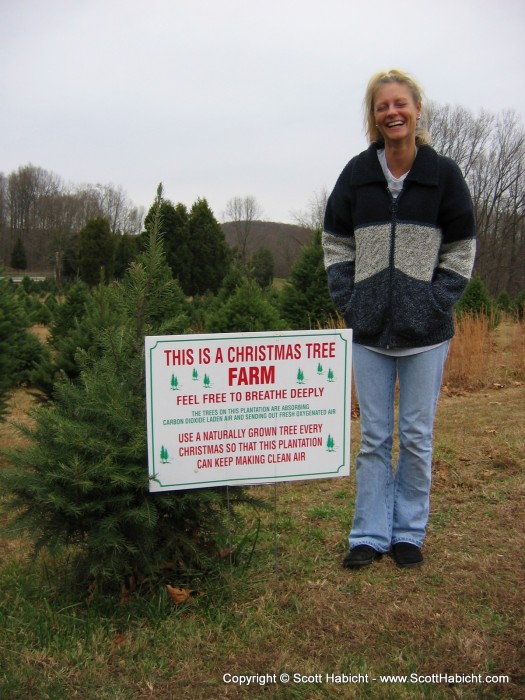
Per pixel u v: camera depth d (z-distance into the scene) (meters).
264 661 2.69
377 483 3.44
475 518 4.05
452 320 3.26
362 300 3.23
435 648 2.72
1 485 2.95
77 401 3.12
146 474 2.93
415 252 3.11
